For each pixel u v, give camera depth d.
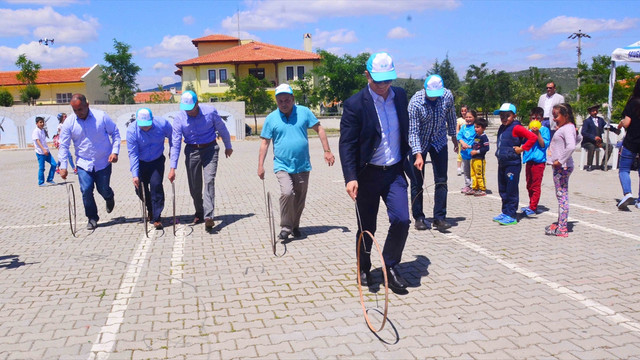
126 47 58.81
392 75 4.14
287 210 6.48
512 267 5.30
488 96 41.44
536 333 3.80
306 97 52.09
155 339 3.85
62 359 3.57
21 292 4.92
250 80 41.16
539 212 7.93
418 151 6.45
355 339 3.78
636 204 8.18
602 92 25.83
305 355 3.55
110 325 4.12
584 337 3.72
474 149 9.38
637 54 11.89
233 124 31.12
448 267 5.36
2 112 29.33
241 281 5.10
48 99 57.81
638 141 7.76
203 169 7.29
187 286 5.00
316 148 24.02
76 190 12.13
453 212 8.10
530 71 43.97
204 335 3.90
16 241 6.96
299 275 5.24
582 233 6.59
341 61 53.09
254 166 16.33
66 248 6.52
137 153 7.20
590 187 10.32
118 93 59.69
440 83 6.24
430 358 3.47
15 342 3.84
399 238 4.53
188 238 6.91
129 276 5.34
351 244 6.37
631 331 3.81
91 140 7.43
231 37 66.94
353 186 4.37
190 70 58.09
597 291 4.60
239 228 7.45
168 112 30.67
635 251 5.77
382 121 4.43
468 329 3.89
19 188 12.82
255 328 4.00
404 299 4.52
